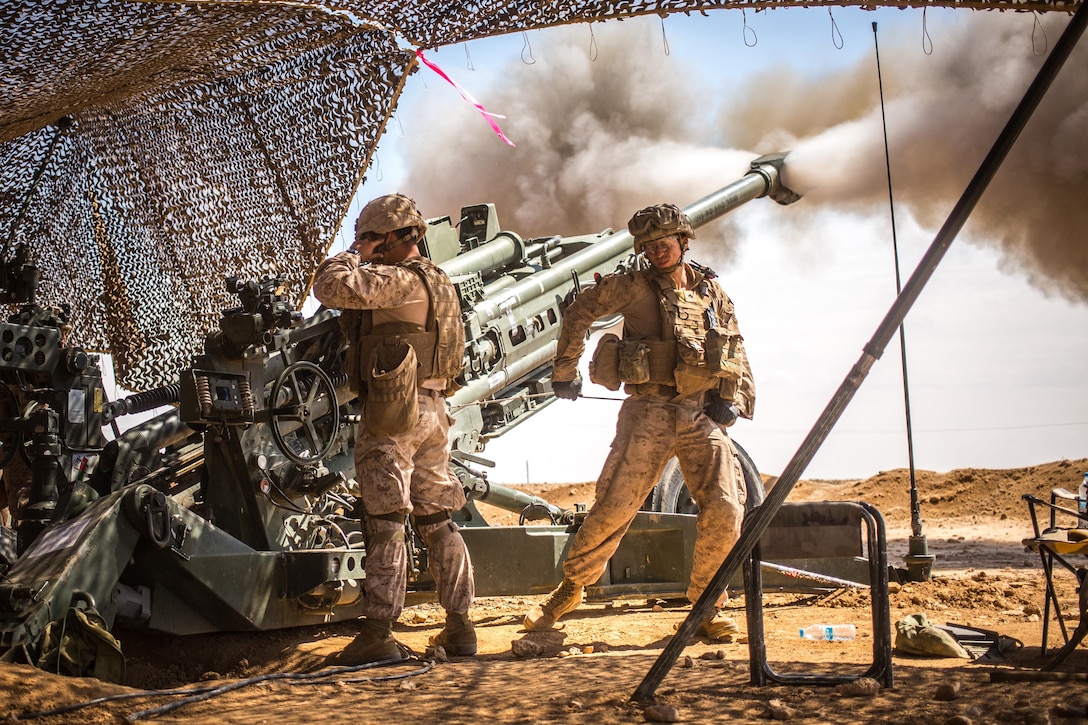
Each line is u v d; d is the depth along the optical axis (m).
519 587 5.89
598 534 5.15
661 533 6.39
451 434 6.30
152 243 7.01
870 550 3.54
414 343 4.44
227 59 5.77
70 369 4.70
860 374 3.34
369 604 4.38
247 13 4.71
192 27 4.68
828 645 4.81
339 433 5.52
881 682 3.48
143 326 7.16
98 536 4.16
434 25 5.17
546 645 4.80
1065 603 5.91
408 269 4.48
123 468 5.15
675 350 4.95
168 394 5.43
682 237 5.07
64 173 6.77
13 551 5.18
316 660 4.58
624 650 4.89
